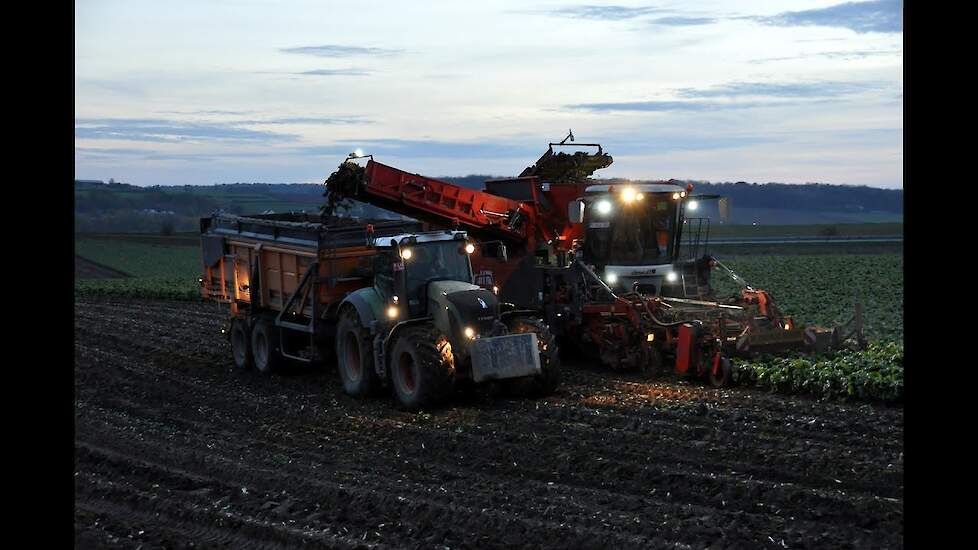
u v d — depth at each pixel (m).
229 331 21.06
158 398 17.47
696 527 8.96
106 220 125.44
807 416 13.87
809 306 33.22
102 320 29.77
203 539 9.48
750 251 76.56
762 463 11.31
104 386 18.73
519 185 21.55
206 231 22.09
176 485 11.44
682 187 19.56
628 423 13.65
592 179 22.16
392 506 10.09
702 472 11.07
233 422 15.27
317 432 14.19
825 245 81.56
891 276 47.84
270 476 11.57
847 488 10.16
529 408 14.96
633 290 18.83
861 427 12.84
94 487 11.16
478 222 20.72
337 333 17.06
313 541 9.07
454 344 15.16
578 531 8.97
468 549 8.76
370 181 20.23
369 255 17.97
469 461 12.08
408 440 13.31
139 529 9.77
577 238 20.66
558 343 19.95
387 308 15.95
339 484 11.12
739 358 16.59
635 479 10.85
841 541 8.55
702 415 14.21
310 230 17.73
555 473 11.27
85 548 9.22
